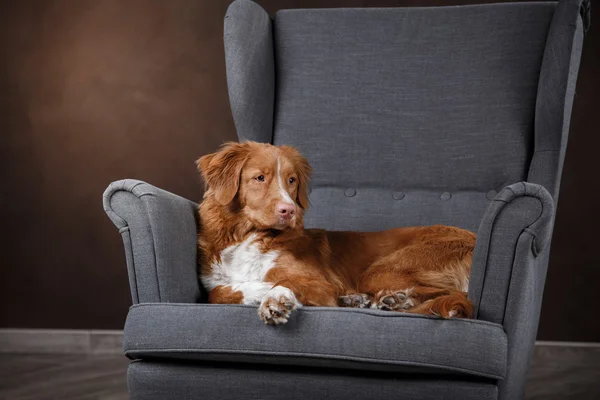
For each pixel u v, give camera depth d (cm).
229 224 303
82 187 600
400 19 385
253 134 372
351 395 251
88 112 602
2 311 601
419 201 360
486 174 355
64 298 599
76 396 438
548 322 569
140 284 280
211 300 292
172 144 600
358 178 370
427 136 366
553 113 333
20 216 602
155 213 280
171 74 600
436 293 281
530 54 363
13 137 604
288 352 250
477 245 261
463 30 375
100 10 601
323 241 315
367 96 376
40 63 603
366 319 248
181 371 262
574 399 445
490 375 241
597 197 566
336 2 591
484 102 363
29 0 604
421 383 247
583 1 354
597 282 565
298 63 388
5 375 499
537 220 253
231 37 372
